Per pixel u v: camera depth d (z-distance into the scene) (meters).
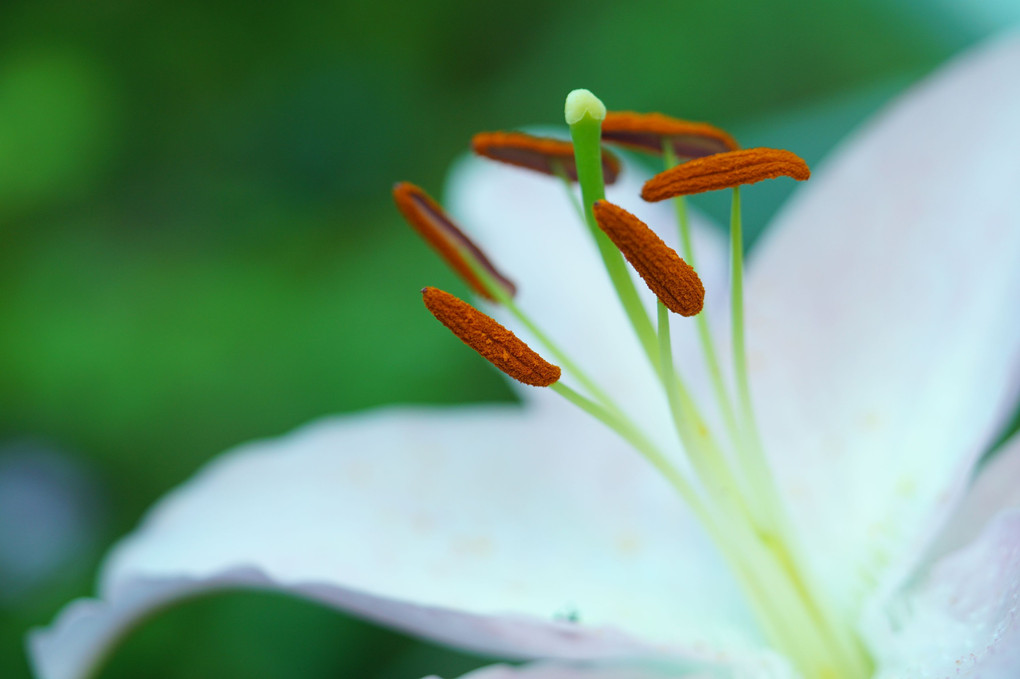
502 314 0.46
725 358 0.44
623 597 0.42
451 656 0.51
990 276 0.42
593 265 0.46
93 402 0.68
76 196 0.84
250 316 0.69
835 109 0.53
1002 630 0.37
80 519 0.64
